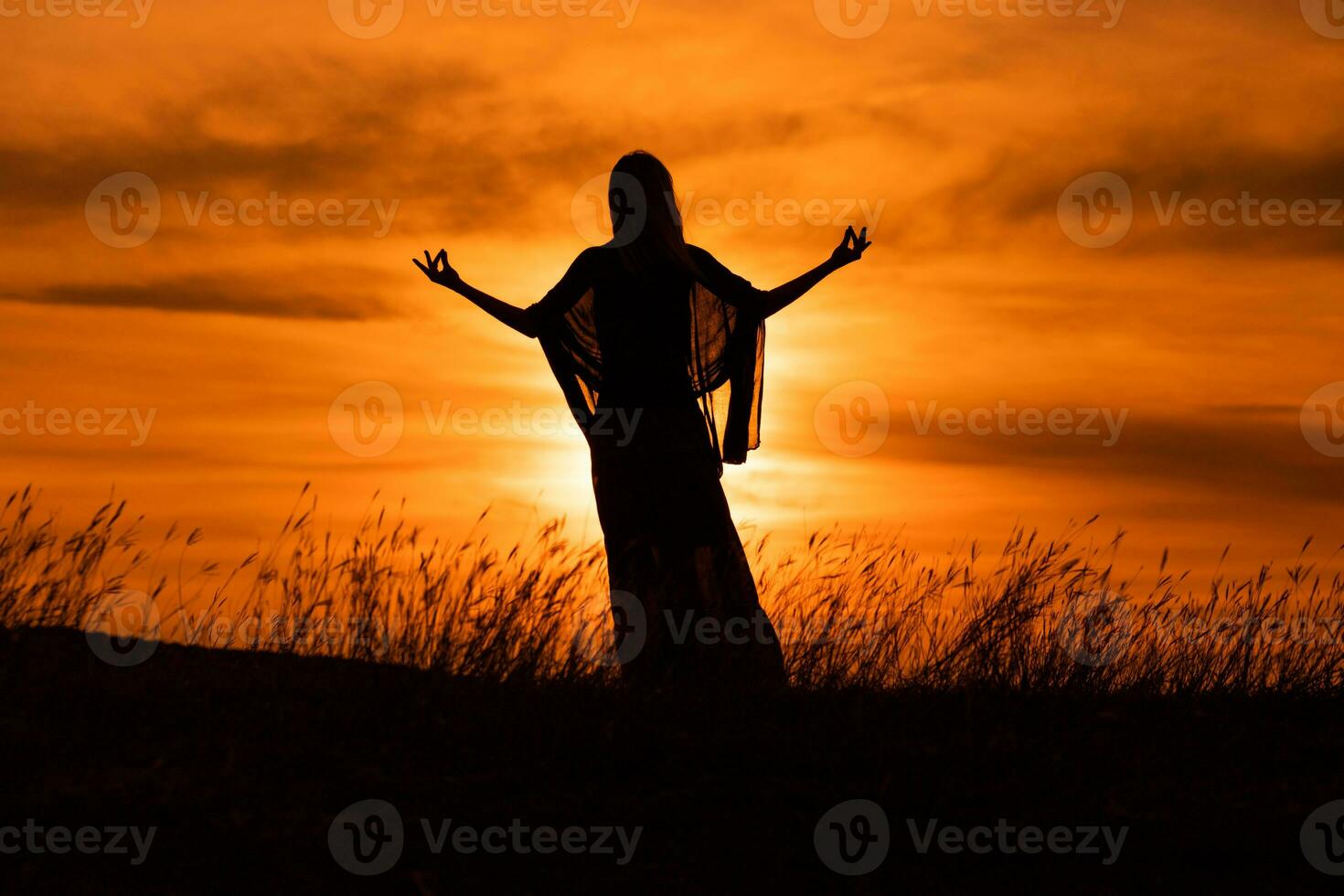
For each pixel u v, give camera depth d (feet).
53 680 32.07
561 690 34.04
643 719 33.60
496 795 29.12
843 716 34.94
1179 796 31.22
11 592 33.45
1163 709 38.50
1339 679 40.96
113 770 28.32
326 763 29.84
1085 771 32.71
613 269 36.96
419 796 28.68
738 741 32.63
